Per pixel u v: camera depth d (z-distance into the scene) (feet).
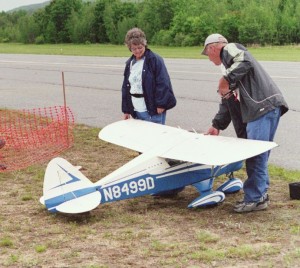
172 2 148.56
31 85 63.62
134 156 28.66
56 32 185.98
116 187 18.62
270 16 127.65
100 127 36.70
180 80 60.23
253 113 18.17
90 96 52.60
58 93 55.57
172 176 19.26
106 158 28.37
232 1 146.82
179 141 19.60
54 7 185.88
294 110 39.88
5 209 20.02
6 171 25.80
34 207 20.16
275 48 113.80
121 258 15.10
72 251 15.72
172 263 14.57
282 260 14.52
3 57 115.75
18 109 45.75
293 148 29.04
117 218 18.65
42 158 28.40
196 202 19.48
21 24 199.62
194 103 44.98
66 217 18.85
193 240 16.37
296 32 127.44
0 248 16.14
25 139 33.19
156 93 22.49
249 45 125.90
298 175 23.72
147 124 22.30
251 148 17.42
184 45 135.74
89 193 18.25
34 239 16.83
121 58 99.66
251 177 18.85
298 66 70.33
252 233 16.83
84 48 144.05
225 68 18.47
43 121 39.34
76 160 28.04
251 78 18.15
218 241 16.22
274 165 25.73
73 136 33.78
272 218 18.25
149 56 22.30
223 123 20.12
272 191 21.57
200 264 14.47
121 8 169.89
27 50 141.59
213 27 133.90
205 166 19.63
